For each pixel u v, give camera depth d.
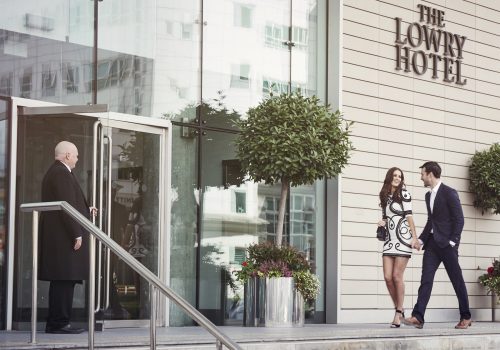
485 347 9.48
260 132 10.14
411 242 9.98
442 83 13.28
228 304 10.87
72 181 8.06
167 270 10.22
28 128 9.12
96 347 6.35
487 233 13.65
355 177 12.04
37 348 6.20
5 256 8.95
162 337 7.27
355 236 11.99
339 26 12.05
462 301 10.04
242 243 11.06
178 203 10.49
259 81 11.44
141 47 10.32
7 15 9.28
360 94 12.21
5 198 8.99
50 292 8.10
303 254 10.51
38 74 9.47
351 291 11.89
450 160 13.28
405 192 10.03
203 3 10.92
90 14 9.92
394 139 12.55
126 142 10.00
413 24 12.98
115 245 5.29
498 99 14.09
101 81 9.96
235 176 11.07
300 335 7.98
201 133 10.76
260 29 11.51
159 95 10.43
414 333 8.87
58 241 8.01
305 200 11.78
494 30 14.16
